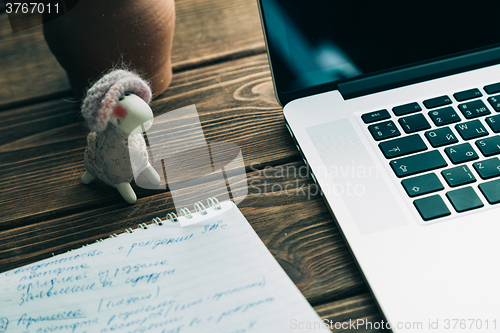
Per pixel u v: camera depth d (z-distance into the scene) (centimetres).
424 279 32
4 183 46
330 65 45
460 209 35
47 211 43
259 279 34
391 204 36
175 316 33
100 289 35
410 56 46
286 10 43
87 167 43
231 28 65
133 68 48
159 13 46
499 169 37
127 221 41
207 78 57
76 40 44
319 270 36
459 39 47
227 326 32
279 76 45
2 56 63
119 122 37
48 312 34
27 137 51
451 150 39
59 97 56
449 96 44
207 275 35
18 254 40
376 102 45
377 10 44
